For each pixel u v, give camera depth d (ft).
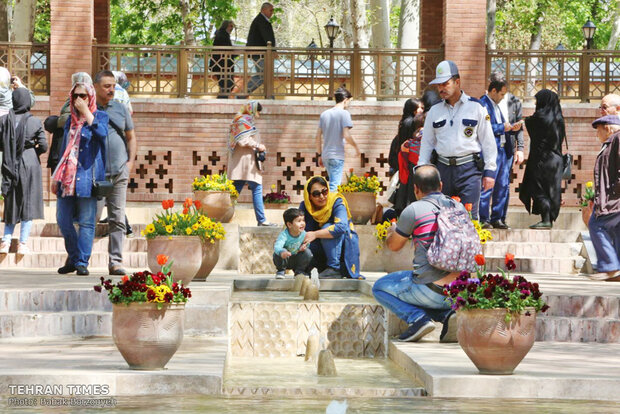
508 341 21.02
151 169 54.54
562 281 36.24
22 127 39.70
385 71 60.59
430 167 27.09
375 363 27.61
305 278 32.35
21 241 41.01
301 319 29.60
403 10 72.28
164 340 21.43
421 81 56.49
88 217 34.71
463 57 54.80
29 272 36.83
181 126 54.65
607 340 28.19
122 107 34.83
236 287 36.32
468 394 20.79
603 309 29.58
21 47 53.93
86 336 28.04
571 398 20.59
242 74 55.72
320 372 24.67
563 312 29.73
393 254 38.96
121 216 34.99
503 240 44.60
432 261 26.12
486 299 21.11
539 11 112.88
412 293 26.99
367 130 55.42
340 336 29.55
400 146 43.39
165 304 21.45
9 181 40.01
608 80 55.16
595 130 54.80
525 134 55.42
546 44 126.21
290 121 55.16
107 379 20.44
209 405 18.76
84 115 33.88
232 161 45.98
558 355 24.98
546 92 45.78
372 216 45.09
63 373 20.45
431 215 26.61
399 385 22.65
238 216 48.96
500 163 44.86
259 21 58.34
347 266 36.52
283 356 29.43
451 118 32.91
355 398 20.33
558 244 43.24
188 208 32.24
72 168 33.94
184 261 30.27
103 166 34.19
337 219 36.24
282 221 49.67
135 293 21.31
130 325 21.29
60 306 29.07
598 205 36.40
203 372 21.13
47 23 110.73
